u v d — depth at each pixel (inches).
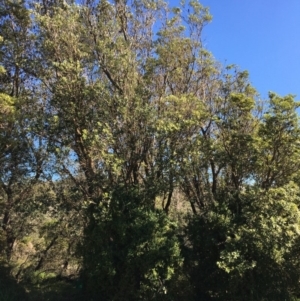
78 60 528.7
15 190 595.2
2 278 557.3
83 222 550.0
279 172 528.4
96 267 482.9
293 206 476.1
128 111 512.4
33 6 604.1
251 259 489.7
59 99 515.8
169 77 595.5
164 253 481.1
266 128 495.8
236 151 531.5
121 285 485.1
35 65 554.6
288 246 474.9
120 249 498.6
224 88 588.4
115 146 516.7
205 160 543.5
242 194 525.0
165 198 585.9
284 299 514.3
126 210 502.9
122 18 626.2
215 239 515.5
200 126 546.0
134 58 563.5
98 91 506.6
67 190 538.6
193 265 542.9
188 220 560.1
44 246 652.1
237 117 537.6
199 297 543.5
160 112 529.3
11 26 597.9
